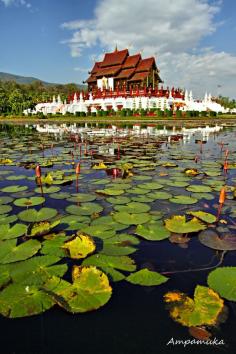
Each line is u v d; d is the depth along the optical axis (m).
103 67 57.97
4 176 7.29
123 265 3.12
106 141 15.22
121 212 4.62
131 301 2.67
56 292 2.58
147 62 51.78
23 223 4.29
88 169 8.02
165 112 39.03
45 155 10.60
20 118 48.22
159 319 2.44
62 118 43.66
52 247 3.48
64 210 4.80
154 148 12.48
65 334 2.31
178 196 5.44
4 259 3.18
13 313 2.36
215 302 2.53
